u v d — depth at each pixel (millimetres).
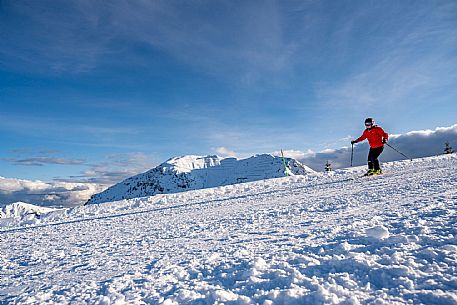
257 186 13625
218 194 12680
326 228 3543
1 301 2574
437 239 2426
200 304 1946
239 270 2484
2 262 4301
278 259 2633
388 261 2168
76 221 9359
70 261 3799
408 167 11992
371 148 11055
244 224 4762
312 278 2092
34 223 10742
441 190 4988
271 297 1878
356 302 1668
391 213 3748
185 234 4660
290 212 5242
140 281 2572
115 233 5840
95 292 2449
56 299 2414
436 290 1672
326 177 13336
